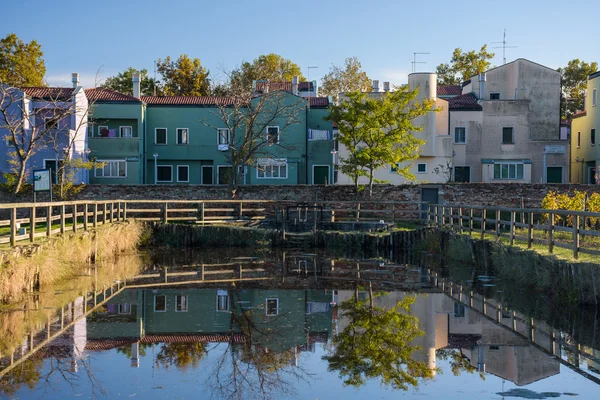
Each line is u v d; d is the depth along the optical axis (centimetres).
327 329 1420
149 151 5031
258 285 2022
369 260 2691
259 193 4038
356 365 1155
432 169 4838
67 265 2108
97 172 4750
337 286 1995
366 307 1658
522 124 5069
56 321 1462
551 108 5344
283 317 1540
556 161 5062
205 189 4025
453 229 2705
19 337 1322
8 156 4347
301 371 1123
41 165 4381
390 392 1004
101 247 2545
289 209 3753
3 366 1126
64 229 2217
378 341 1317
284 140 4828
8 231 2512
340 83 7119
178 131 5041
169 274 2252
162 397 978
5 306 1602
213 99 5066
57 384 1030
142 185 4019
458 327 1423
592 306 1518
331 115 3988
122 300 1739
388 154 3891
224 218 3600
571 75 7450
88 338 1323
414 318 1522
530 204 3931
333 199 4025
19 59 5744
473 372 1099
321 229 3444
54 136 4109
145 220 3281
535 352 1221
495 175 4988
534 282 1772
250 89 4912
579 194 2597
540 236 2205
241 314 1572
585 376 1070
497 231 2148
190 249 3109
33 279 1833
